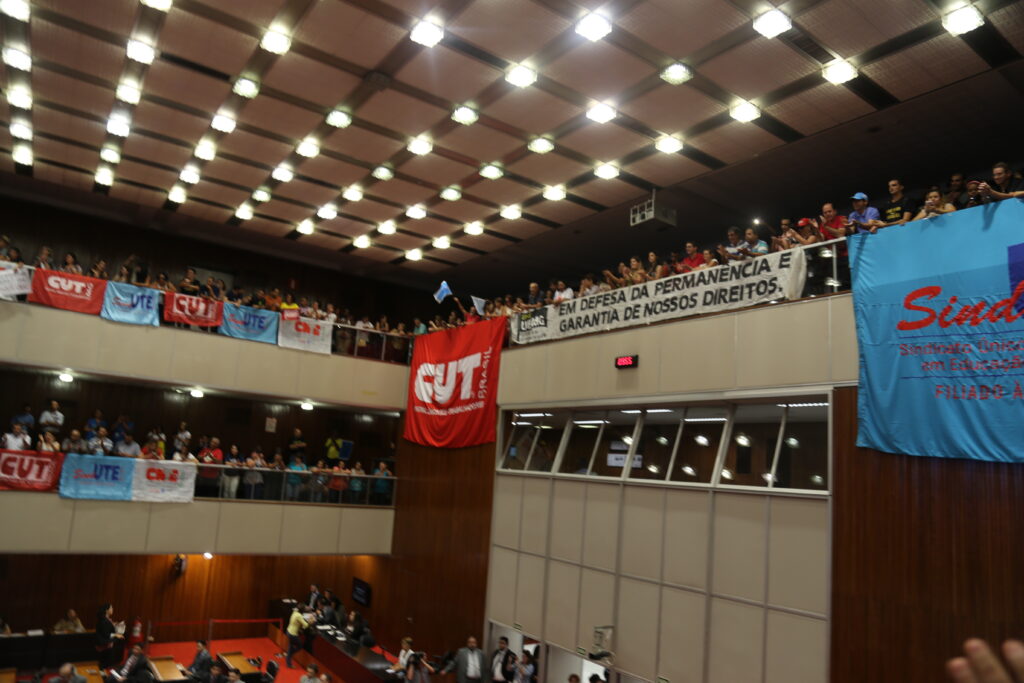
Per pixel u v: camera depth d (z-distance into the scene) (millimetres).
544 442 18812
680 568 14398
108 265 24141
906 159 16281
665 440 15695
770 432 13766
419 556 22219
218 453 22109
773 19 11523
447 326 23984
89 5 12680
